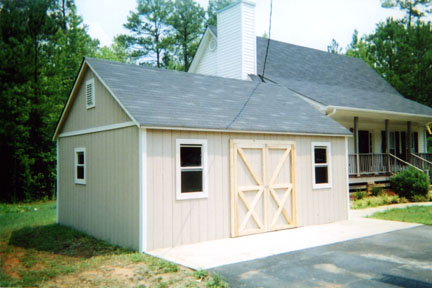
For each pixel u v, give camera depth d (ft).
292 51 72.28
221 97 37.99
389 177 61.16
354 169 58.23
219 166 31.81
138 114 28.14
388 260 24.40
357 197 55.06
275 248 27.89
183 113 31.04
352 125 66.39
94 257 27.04
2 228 39.99
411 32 100.42
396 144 75.10
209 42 68.64
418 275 21.33
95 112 35.27
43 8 65.82
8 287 21.29
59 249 30.71
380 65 104.83
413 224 37.27
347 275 21.44
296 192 36.68
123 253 27.66
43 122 64.03
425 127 81.61
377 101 64.49
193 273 22.08
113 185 31.81
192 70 73.46
